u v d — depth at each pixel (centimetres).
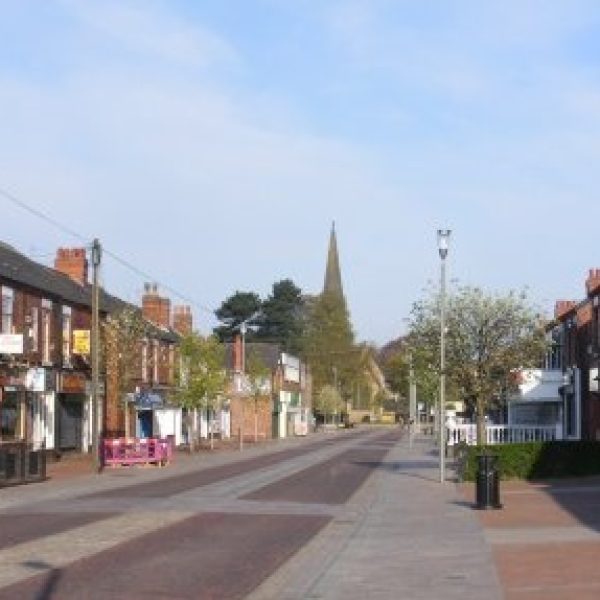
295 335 14812
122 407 5888
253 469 4569
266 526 2234
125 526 2222
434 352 4062
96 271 4425
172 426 7238
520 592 1345
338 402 14412
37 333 4819
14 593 1385
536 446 3628
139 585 1466
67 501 2898
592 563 1588
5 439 4281
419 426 12288
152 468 4650
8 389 4391
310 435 11394
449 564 1623
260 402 9825
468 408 5769
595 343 4900
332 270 18075
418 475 4056
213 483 3653
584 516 2330
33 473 3647
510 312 4466
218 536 2052
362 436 10888
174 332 7338
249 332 14650
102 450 4759
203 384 6581
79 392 5347
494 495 2564
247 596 1380
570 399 5606
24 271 4797
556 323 5378
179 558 1741
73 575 1550
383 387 18188
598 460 3684
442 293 3612
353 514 2502
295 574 1563
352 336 15050
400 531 2119
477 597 1319
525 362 4053
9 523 2298
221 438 9025
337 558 1723
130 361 5803
